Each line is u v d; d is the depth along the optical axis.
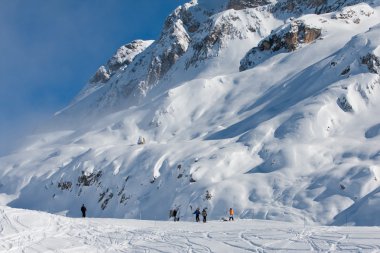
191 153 85.94
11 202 116.56
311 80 105.12
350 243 19.08
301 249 19.11
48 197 108.56
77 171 104.88
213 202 64.62
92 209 92.75
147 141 137.12
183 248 22.30
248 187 65.56
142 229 29.78
